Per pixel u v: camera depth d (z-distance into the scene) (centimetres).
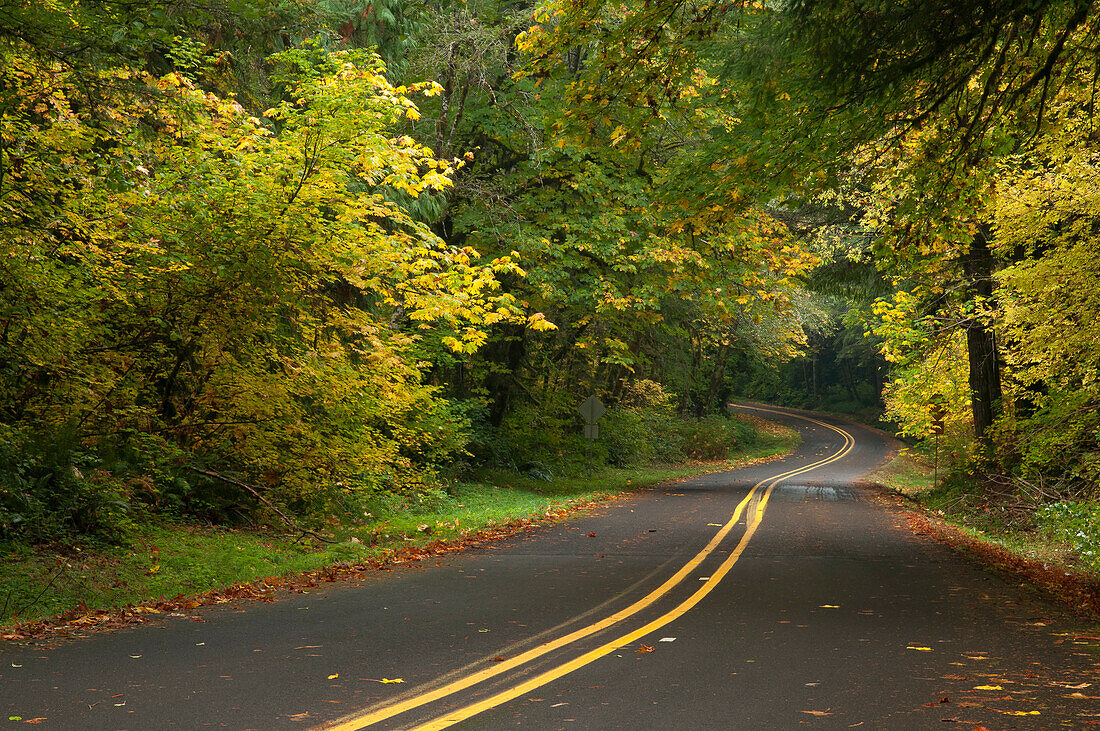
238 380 1409
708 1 1070
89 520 1148
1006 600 966
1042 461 1720
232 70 1388
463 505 2125
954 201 1220
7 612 841
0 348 1154
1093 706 555
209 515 1434
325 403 1506
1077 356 1474
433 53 2186
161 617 865
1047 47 980
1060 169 1388
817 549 1412
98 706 548
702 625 820
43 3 912
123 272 1284
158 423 1395
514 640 754
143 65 1086
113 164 1202
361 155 1374
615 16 1678
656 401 4428
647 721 525
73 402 1281
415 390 1719
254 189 1327
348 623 830
